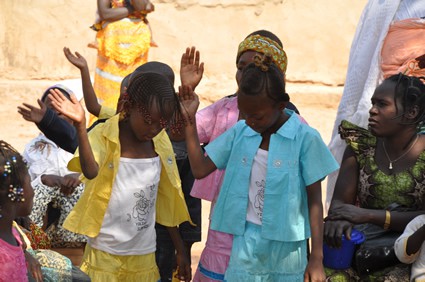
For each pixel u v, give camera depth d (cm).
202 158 759
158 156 795
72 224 770
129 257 782
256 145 750
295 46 2498
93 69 2484
